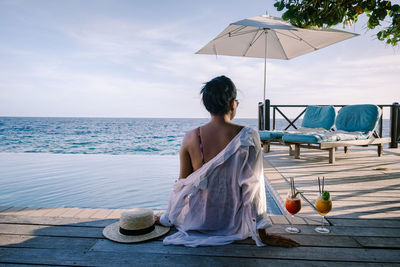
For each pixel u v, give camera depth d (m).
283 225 1.71
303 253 1.32
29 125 46.19
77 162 5.61
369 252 1.34
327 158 4.79
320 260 1.26
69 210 1.97
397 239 1.50
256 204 1.36
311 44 4.77
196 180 1.39
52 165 5.23
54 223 1.72
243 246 1.39
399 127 6.07
